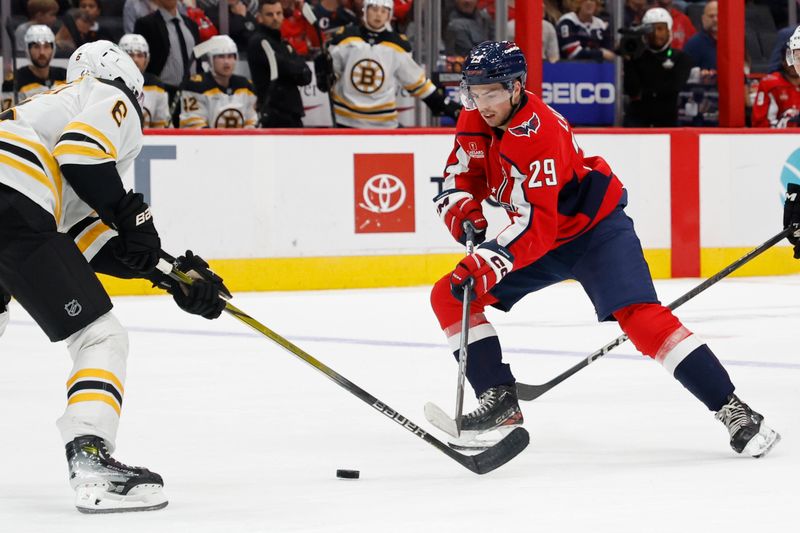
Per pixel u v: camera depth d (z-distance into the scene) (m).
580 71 32.66
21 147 9.27
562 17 32.34
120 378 9.40
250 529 8.53
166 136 28.16
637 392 15.03
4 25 29.47
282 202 29.03
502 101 11.02
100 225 10.27
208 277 10.00
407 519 8.80
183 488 10.07
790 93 32.97
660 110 32.56
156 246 9.49
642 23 32.16
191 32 29.78
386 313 24.36
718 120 33.66
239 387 15.75
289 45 29.47
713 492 9.61
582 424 13.02
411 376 16.66
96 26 30.28
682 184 31.81
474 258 11.16
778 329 21.23
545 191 11.03
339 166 29.39
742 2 32.75
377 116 30.17
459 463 10.83
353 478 10.45
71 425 9.13
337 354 18.84
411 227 29.97
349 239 29.53
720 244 32.25
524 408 14.06
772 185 32.59
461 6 31.34
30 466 11.12
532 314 24.00
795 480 10.06
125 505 9.12
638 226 31.50
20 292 9.27
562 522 8.62
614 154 31.20
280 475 10.62
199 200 28.47
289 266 29.14
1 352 19.33
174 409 14.16
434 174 30.06
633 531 8.34
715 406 11.31
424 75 30.36
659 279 31.62
